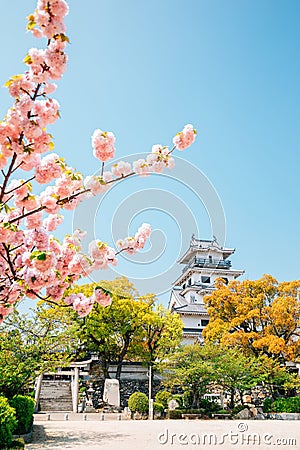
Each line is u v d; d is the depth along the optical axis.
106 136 3.83
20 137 3.30
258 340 22.50
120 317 23.81
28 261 3.95
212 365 19.92
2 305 4.19
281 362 23.39
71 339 11.82
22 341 10.77
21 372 10.35
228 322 24.94
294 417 19.48
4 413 8.22
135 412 19.20
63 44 3.25
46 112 3.33
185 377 19.73
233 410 19.88
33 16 3.13
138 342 25.45
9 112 3.28
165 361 22.36
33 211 3.79
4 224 3.61
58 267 4.27
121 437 11.18
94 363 25.97
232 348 22.73
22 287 4.05
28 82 3.27
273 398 22.11
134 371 26.27
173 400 20.53
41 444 9.76
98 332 23.38
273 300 24.47
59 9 3.12
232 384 20.28
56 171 3.71
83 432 12.34
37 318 11.30
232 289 25.83
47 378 26.84
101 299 4.57
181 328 26.22
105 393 22.23
